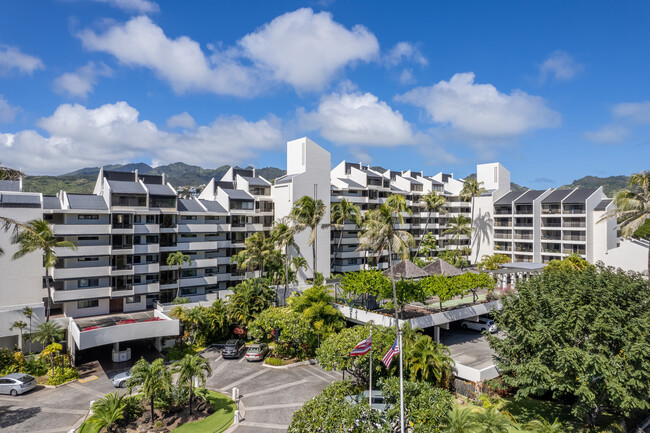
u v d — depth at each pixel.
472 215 100.94
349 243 81.56
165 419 29.52
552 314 30.23
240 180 75.00
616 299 29.48
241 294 49.59
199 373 30.03
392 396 25.33
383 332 33.47
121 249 52.44
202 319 46.56
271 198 73.75
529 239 89.75
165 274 58.72
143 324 42.25
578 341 28.81
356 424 22.89
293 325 41.56
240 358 43.72
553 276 36.09
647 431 29.09
